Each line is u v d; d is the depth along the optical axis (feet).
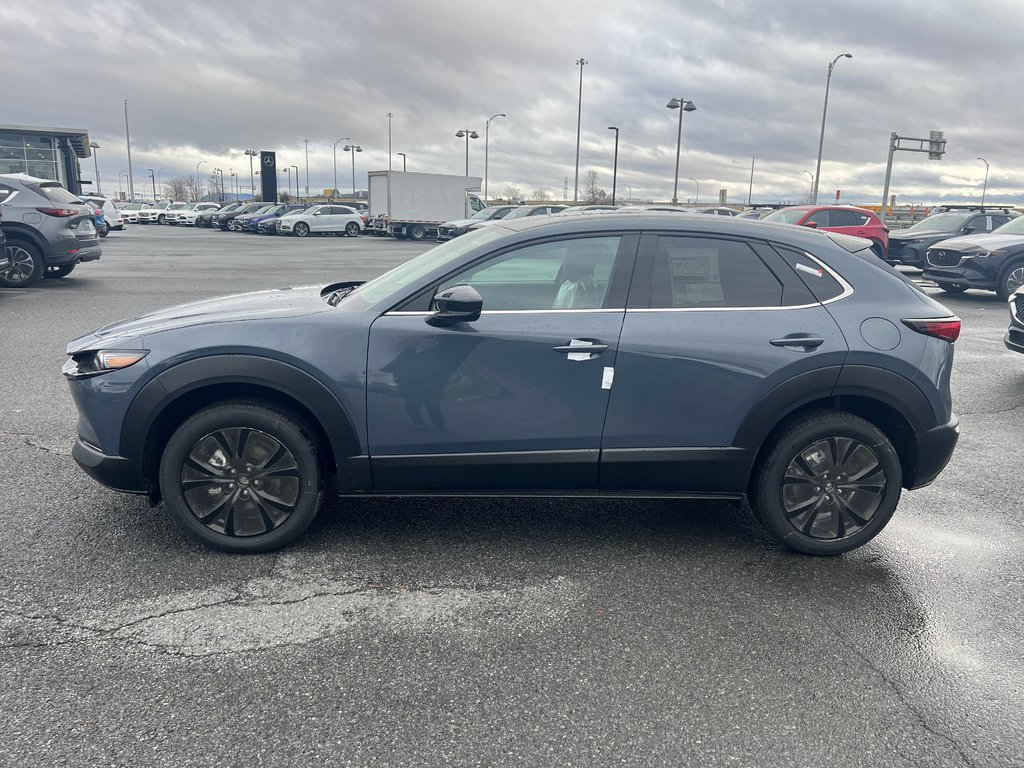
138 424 11.08
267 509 11.55
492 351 11.16
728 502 14.34
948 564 12.09
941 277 44.98
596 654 9.41
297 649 9.37
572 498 14.38
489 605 10.50
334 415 11.15
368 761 7.53
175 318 11.83
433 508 13.70
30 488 14.07
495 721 8.15
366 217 131.75
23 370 23.18
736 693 8.73
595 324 11.28
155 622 9.87
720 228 11.86
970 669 9.32
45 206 41.09
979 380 25.13
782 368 11.32
